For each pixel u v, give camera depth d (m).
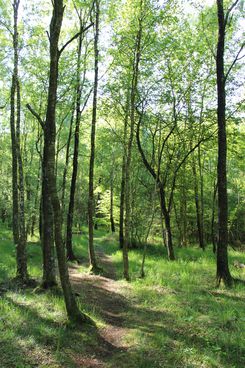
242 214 32.03
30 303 8.42
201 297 9.83
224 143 11.85
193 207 28.02
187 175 22.77
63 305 8.34
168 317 8.23
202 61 16.12
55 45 7.50
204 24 15.56
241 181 29.22
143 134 19.16
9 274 11.67
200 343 6.60
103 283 12.40
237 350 6.26
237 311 8.29
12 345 5.93
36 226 32.94
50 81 7.49
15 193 14.30
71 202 17.56
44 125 10.37
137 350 6.34
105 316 8.51
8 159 30.61
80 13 15.45
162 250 20.84
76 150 17.19
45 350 6.01
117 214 30.39
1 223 34.44
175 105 15.80
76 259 17.52
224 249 11.49
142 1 12.22
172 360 5.92
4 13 12.09
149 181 22.27
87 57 13.66
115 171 30.23
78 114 15.48
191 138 17.58
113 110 15.80
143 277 12.95
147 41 12.71
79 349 6.30
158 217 24.81
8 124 18.80
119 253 20.14
